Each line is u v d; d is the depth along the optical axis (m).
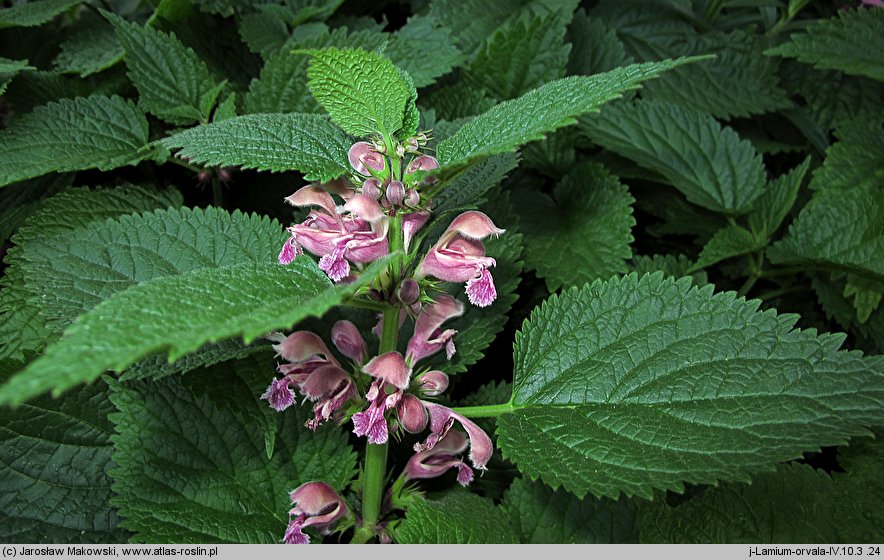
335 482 0.53
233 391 0.52
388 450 0.56
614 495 0.47
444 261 0.49
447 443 0.52
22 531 0.52
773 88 0.77
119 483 0.51
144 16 0.77
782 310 0.69
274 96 0.65
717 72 0.78
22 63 0.64
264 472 0.53
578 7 0.84
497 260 0.57
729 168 0.68
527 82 0.70
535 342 0.52
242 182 0.68
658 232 0.70
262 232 0.55
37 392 0.38
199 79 0.65
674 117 0.70
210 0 0.71
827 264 0.63
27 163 0.60
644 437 0.49
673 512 0.53
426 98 0.67
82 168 0.60
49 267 0.53
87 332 0.39
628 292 0.52
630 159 0.69
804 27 0.82
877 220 0.65
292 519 0.51
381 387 0.48
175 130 0.66
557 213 0.67
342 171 0.48
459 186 0.55
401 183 0.47
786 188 0.66
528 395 0.51
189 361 0.50
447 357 0.55
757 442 0.47
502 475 0.56
